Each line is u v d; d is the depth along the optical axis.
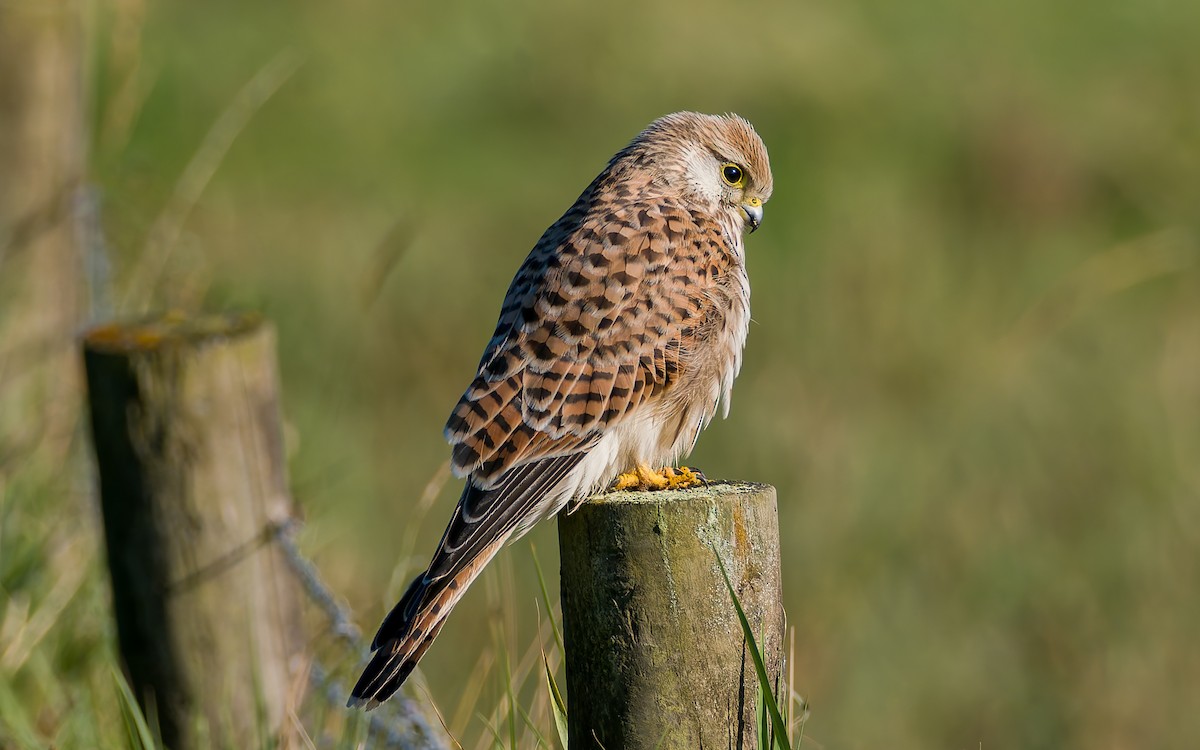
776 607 5.46
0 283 9.90
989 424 14.62
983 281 17.27
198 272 10.95
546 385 6.60
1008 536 12.99
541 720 6.53
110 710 7.51
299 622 7.26
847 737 11.09
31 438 9.39
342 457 11.33
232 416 6.99
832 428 14.09
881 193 18.67
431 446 13.36
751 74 20.44
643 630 5.31
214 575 7.01
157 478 6.95
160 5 20.53
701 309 6.99
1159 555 12.77
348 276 15.44
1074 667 11.73
